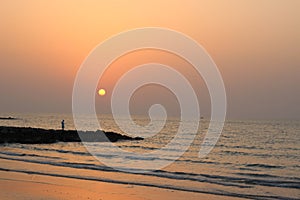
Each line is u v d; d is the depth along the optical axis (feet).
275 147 149.59
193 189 58.18
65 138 160.76
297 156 119.34
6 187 57.41
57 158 94.48
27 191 54.70
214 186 61.05
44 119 480.64
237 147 148.05
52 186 58.44
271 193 56.39
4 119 478.59
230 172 80.07
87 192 54.60
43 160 88.63
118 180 64.23
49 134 166.20
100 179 64.80
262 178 71.82
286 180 69.31
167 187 59.21
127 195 53.11
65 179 64.39
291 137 204.23
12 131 167.53
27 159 90.12
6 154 101.96
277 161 105.60
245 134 229.25
